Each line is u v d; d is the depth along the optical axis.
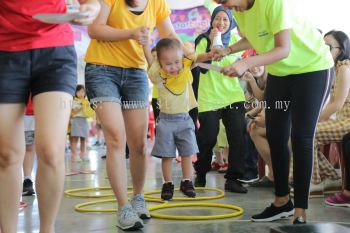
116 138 2.47
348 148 3.07
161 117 3.57
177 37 3.16
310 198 3.50
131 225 2.48
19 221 2.81
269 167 4.15
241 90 3.98
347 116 3.56
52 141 1.72
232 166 3.90
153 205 3.37
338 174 3.74
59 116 1.75
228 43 4.06
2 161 1.82
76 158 7.34
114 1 2.50
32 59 1.77
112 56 2.52
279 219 2.70
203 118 4.04
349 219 2.72
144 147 2.70
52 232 1.82
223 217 2.80
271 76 2.63
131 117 2.64
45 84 1.77
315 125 2.49
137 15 2.57
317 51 2.50
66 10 1.88
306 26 2.51
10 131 1.79
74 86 1.85
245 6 2.50
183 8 9.63
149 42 2.48
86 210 3.08
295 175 2.49
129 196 3.74
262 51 2.59
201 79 4.02
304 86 2.48
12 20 1.75
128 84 2.59
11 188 1.85
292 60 2.47
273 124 2.63
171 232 2.43
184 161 3.67
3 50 1.76
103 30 2.43
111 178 2.51
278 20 2.34
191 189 3.65
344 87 3.39
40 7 1.78
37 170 1.76
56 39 1.81
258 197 3.63
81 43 9.20
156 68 3.40
